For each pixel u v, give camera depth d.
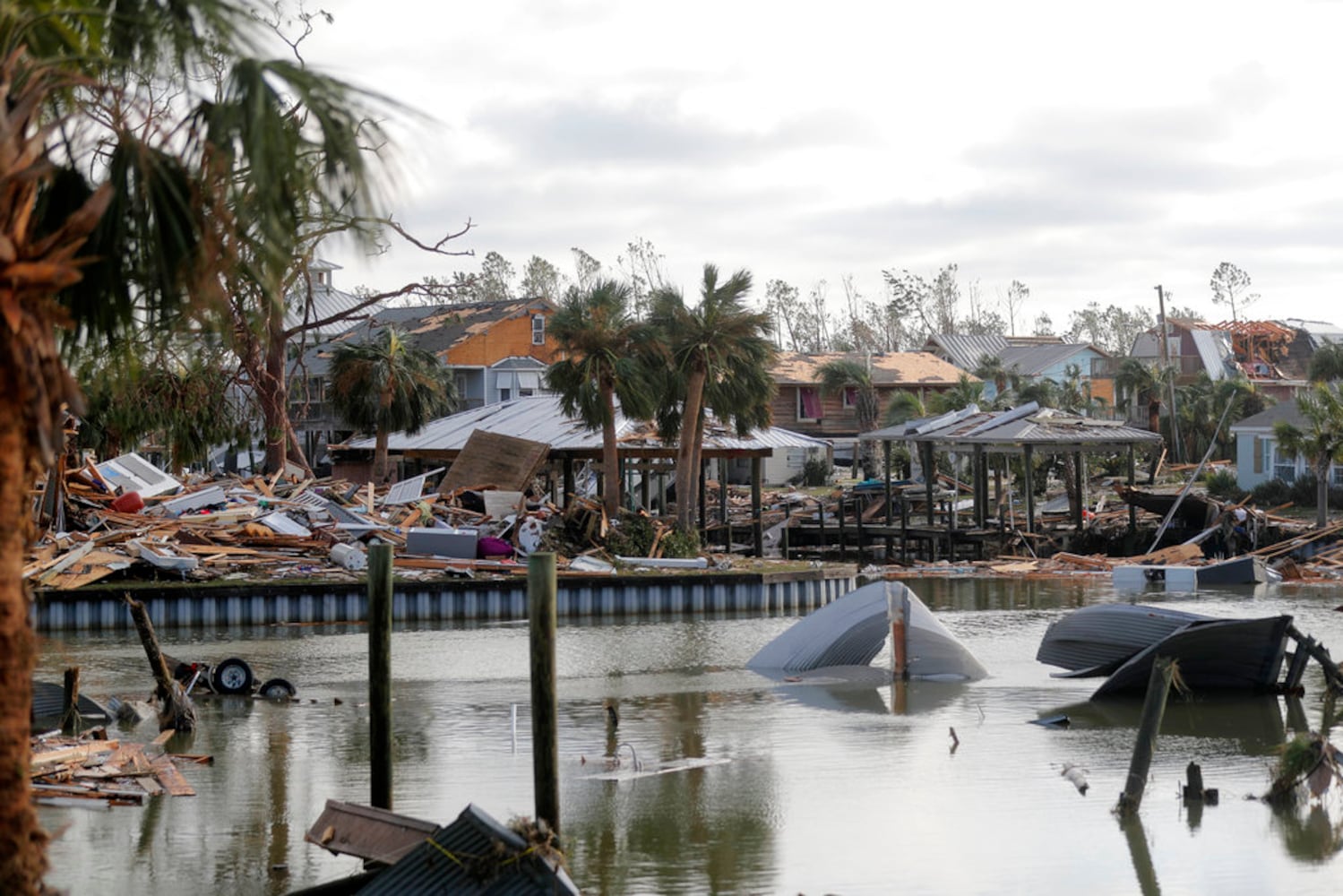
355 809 13.65
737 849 15.55
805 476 87.75
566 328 46.75
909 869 14.77
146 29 7.77
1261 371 113.25
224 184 7.61
